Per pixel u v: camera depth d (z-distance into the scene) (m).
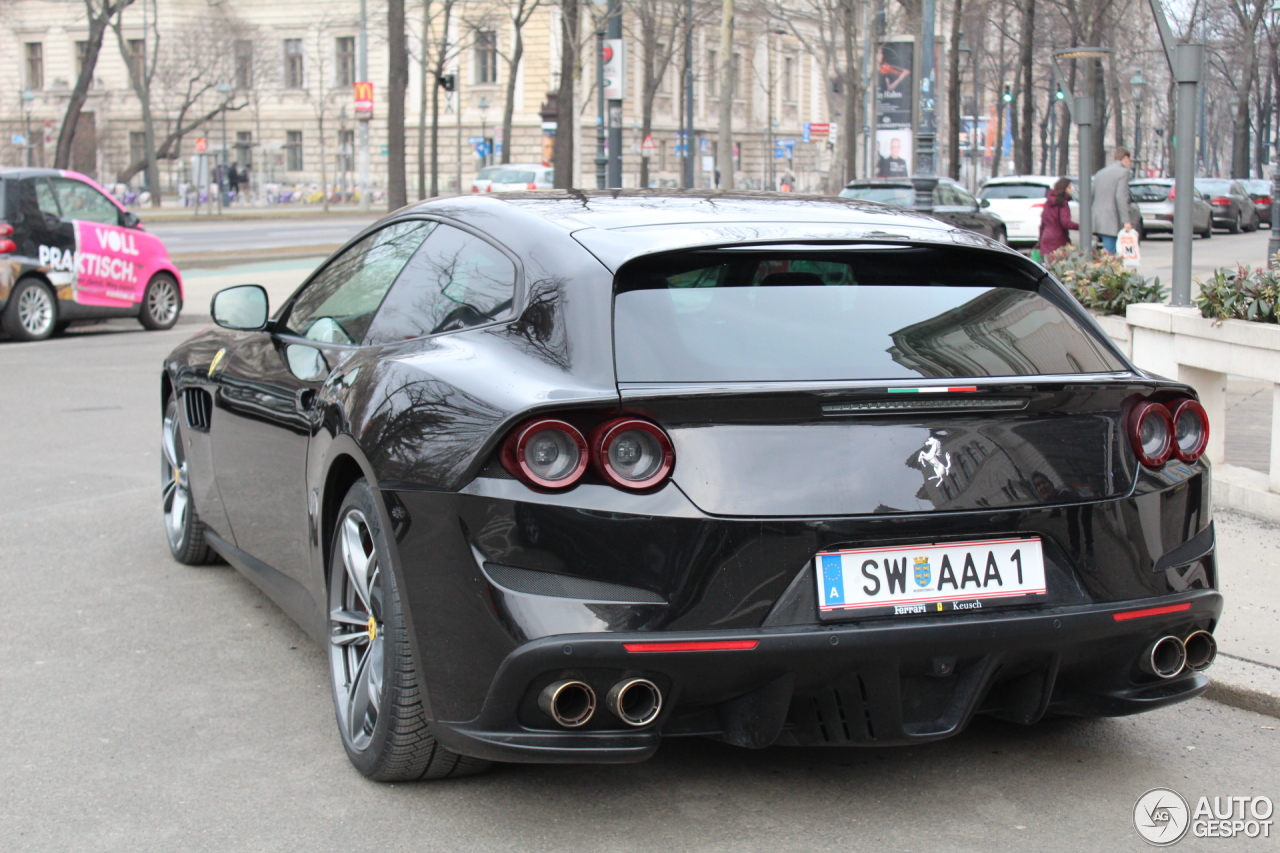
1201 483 3.38
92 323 17.36
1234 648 4.42
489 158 58.06
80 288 15.30
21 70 71.25
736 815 3.28
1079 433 3.18
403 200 24.08
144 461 8.02
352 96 66.69
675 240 3.34
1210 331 6.70
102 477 7.55
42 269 14.91
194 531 5.57
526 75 60.91
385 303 4.02
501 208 3.79
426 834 3.17
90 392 10.84
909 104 33.47
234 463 4.80
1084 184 15.02
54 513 6.68
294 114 68.00
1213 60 57.06
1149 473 3.26
